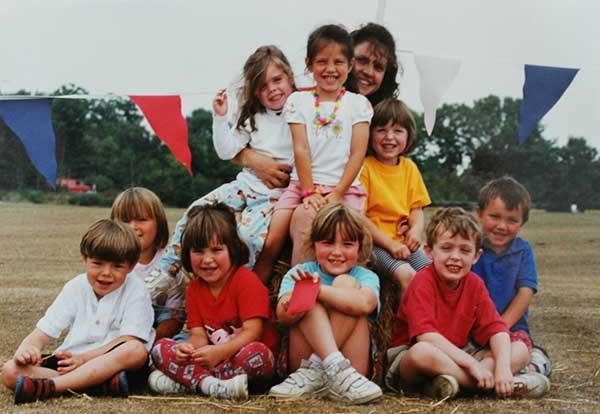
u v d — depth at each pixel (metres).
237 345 3.23
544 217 10.23
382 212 3.84
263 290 3.38
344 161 3.70
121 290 3.35
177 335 3.60
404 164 3.98
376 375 3.46
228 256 3.33
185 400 3.06
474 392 3.21
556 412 2.95
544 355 3.60
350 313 3.17
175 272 3.74
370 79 4.21
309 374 3.14
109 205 11.12
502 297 3.64
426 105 4.15
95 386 3.15
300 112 3.69
